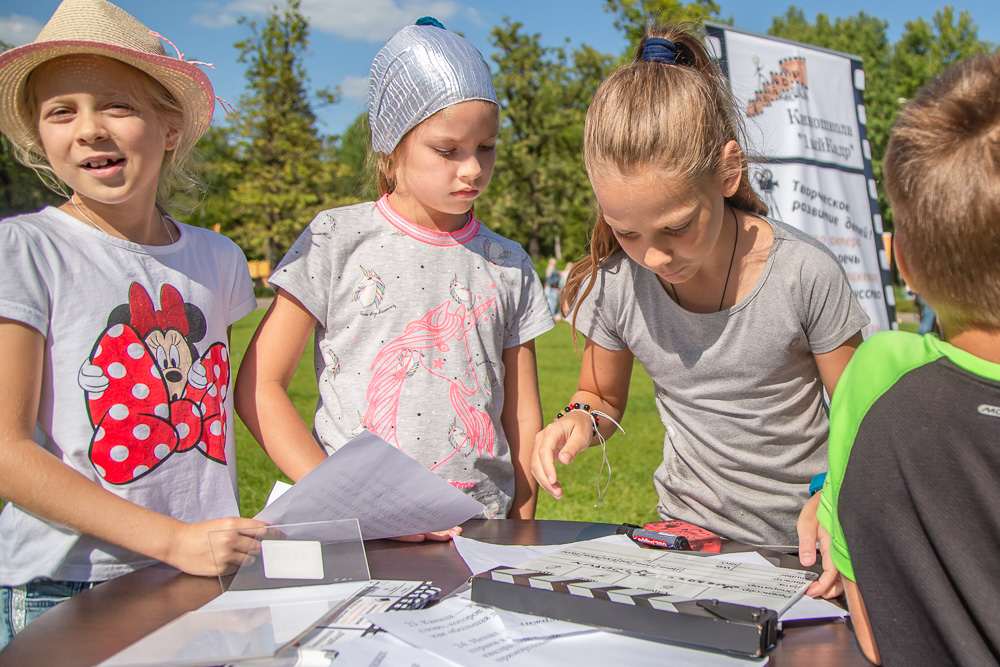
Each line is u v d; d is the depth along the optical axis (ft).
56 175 4.92
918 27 108.68
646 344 5.54
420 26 5.66
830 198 13.60
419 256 5.89
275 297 5.65
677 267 4.52
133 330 4.67
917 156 2.73
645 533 4.48
